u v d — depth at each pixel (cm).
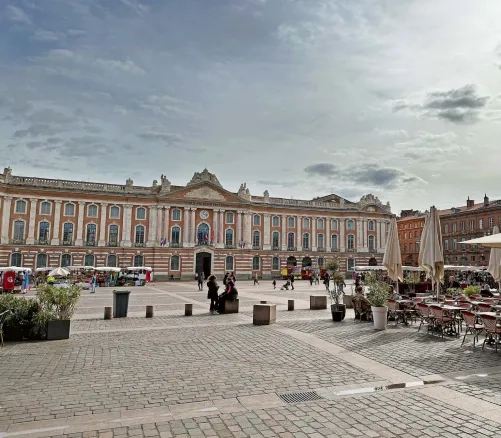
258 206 7756
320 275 7712
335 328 1762
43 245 6175
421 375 1040
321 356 1245
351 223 8425
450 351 1311
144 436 687
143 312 2369
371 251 8462
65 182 6456
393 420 755
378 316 1719
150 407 820
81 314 2256
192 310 2408
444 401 853
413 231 9362
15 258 6034
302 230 8088
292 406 829
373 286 1817
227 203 7419
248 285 5631
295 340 1494
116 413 788
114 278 5344
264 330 1716
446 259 8494
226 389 932
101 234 6562
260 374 1051
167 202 6981
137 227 6819
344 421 752
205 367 1119
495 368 1106
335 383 977
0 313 1441
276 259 7800
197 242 7156
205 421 751
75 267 5081
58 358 1219
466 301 1908
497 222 7438
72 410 802
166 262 6862
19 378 1013
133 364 1151
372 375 1041
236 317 2139
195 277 7006
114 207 6706
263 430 713
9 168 6100
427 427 725
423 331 1678
